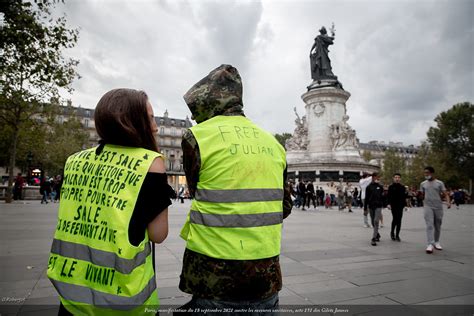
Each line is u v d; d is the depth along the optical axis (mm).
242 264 1462
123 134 1539
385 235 8969
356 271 4695
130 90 1652
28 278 4039
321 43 35906
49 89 19141
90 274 1363
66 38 11812
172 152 74938
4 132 25578
